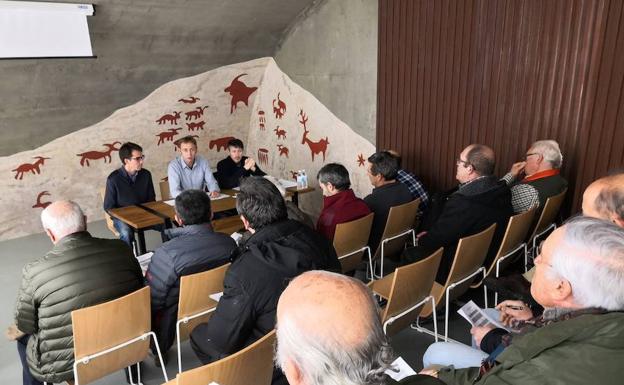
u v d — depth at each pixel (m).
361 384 0.73
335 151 4.72
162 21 4.04
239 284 1.58
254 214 1.74
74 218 1.88
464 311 1.86
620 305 0.95
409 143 4.00
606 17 2.66
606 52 2.71
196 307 2.07
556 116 3.01
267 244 1.65
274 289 1.57
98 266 1.87
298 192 3.84
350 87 4.40
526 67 3.10
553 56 2.95
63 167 4.55
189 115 5.21
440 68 3.61
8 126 4.04
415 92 3.84
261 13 4.48
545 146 2.77
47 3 3.39
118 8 3.70
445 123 3.68
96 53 4.01
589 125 2.85
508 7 3.12
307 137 5.02
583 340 0.91
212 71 5.04
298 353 0.74
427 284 2.08
